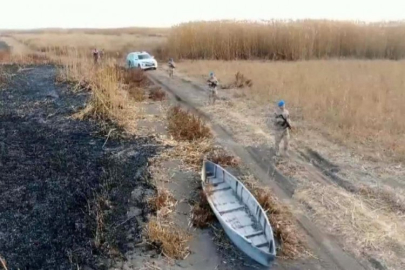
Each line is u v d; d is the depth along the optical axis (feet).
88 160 44.62
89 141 50.75
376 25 124.88
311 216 31.86
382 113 53.62
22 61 117.80
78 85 79.20
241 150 45.83
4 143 50.57
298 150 44.93
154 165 42.16
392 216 31.35
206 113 60.49
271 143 47.37
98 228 30.86
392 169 39.06
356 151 43.50
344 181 37.19
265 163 42.14
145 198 35.53
